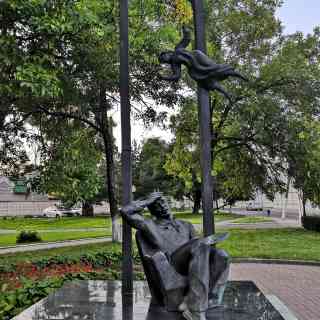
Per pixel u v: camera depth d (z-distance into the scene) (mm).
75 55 11492
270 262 13695
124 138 5707
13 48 9039
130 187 5613
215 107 21891
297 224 31891
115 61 12438
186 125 22766
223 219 40375
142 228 5008
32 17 8961
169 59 5609
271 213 54906
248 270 12195
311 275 11422
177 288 4688
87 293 5984
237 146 23359
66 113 16062
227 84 20891
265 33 22469
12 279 8555
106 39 11562
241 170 24812
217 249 4918
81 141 18031
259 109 20766
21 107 14188
